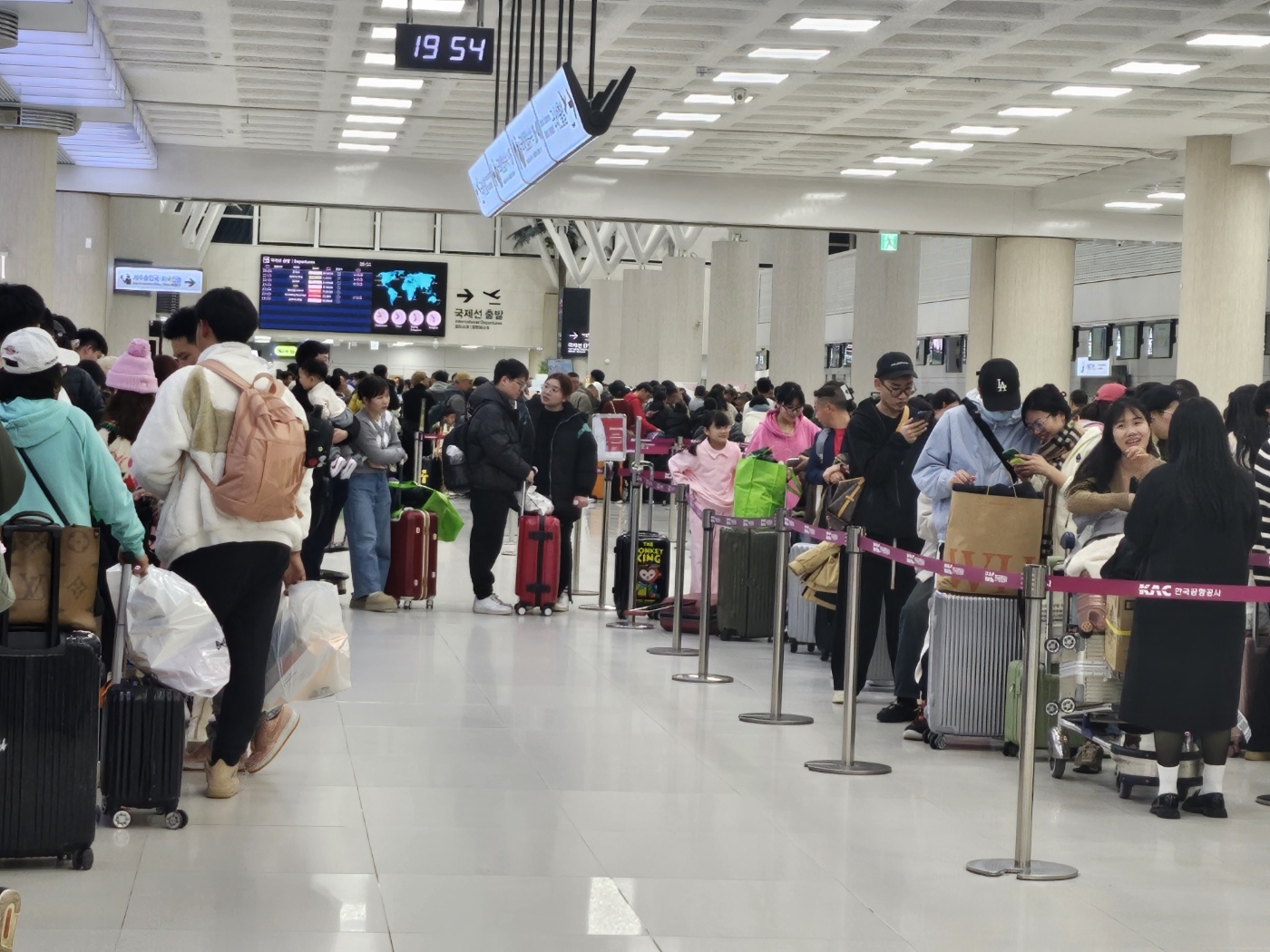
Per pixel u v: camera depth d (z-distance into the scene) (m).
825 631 9.34
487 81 16.59
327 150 21.92
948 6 13.68
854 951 4.12
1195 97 16.95
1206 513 5.68
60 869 4.63
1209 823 5.75
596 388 23.08
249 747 6.00
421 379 21.03
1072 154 20.81
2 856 4.54
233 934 4.07
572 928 4.24
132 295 34.97
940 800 5.98
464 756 6.43
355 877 4.65
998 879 4.88
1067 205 23.58
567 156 10.76
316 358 10.48
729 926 4.30
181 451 5.23
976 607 6.95
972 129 19.19
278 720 6.02
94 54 14.99
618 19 14.02
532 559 11.24
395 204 22.33
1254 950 4.24
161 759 5.12
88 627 4.79
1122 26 14.29
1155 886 4.85
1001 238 24.23
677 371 40.50
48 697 4.55
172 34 15.17
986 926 4.38
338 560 14.10
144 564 5.12
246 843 4.98
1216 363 19.28
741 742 6.95
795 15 13.88
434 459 20.91
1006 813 5.79
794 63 15.80
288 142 21.39
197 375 5.21
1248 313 19.31
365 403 10.90
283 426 5.20
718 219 23.03
